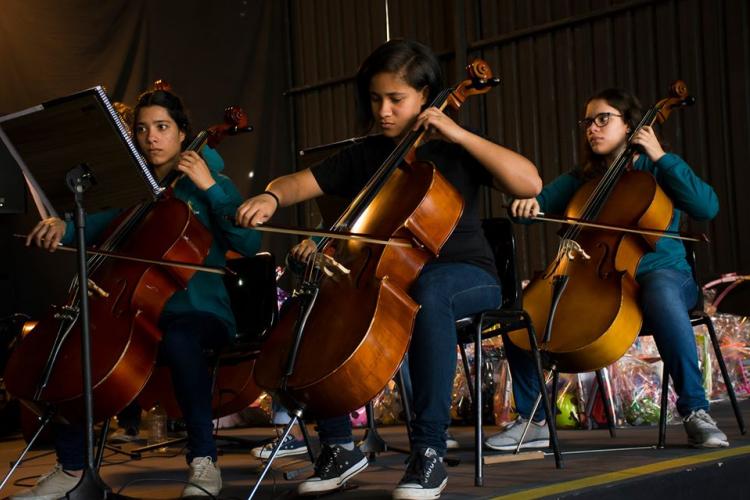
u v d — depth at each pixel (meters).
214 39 6.76
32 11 6.25
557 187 3.52
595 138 3.38
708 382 4.25
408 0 6.64
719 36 5.33
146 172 2.48
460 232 2.55
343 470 2.46
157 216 2.81
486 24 6.25
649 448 3.01
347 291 2.31
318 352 2.20
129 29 6.40
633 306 2.98
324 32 7.02
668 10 5.51
